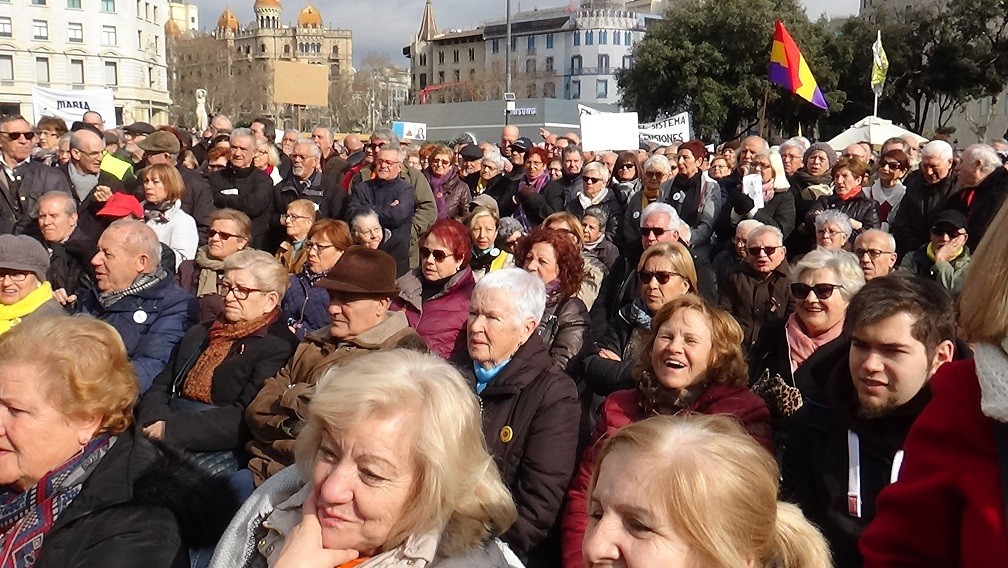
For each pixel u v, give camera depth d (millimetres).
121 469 2264
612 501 1714
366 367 2125
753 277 5121
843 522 2645
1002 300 1402
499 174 10273
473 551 2113
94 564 2102
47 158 9758
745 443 1740
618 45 100938
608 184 9227
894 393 2553
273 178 9555
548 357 3580
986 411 1396
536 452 3285
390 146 8281
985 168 6348
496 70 84875
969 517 1467
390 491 2014
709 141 34344
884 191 8031
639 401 3328
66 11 74125
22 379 2229
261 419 3658
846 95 34156
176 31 100250
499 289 3525
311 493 2107
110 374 2322
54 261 5973
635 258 6547
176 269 6223
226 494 2361
